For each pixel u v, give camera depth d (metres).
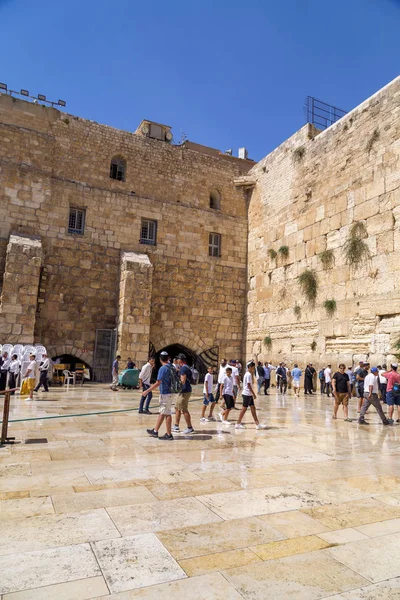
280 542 3.90
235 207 27.22
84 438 8.20
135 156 24.69
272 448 7.82
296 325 21.91
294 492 5.32
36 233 21.42
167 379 8.51
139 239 23.98
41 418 10.11
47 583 3.13
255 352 24.86
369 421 11.73
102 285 22.69
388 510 4.76
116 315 22.69
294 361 21.73
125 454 7.04
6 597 2.94
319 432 9.70
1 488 5.22
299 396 18.73
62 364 20.70
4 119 21.62
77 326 21.86
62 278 21.81
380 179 18.05
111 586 3.12
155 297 23.98
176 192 25.52
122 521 4.29
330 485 5.64
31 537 3.88
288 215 23.55
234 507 4.76
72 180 22.80
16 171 21.31
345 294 19.11
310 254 21.56
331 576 3.32
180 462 6.61
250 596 3.03
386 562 3.56
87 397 15.34
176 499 4.97
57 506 4.66
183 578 3.25
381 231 17.70
